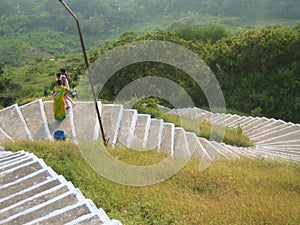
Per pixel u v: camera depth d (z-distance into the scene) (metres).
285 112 20.86
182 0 101.12
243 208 6.07
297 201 6.50
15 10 108.12
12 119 10.02
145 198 6.25
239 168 8.41
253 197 6.62
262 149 11.62
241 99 22.28
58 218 4.20
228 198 6.58
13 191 5.23
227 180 7.46
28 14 103.69
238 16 84.81
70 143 8.09
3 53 75.06
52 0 105.62
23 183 5.42
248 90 22.17
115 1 117.19
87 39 88.38
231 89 22.94
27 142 8.05
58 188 5.00
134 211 5.76
